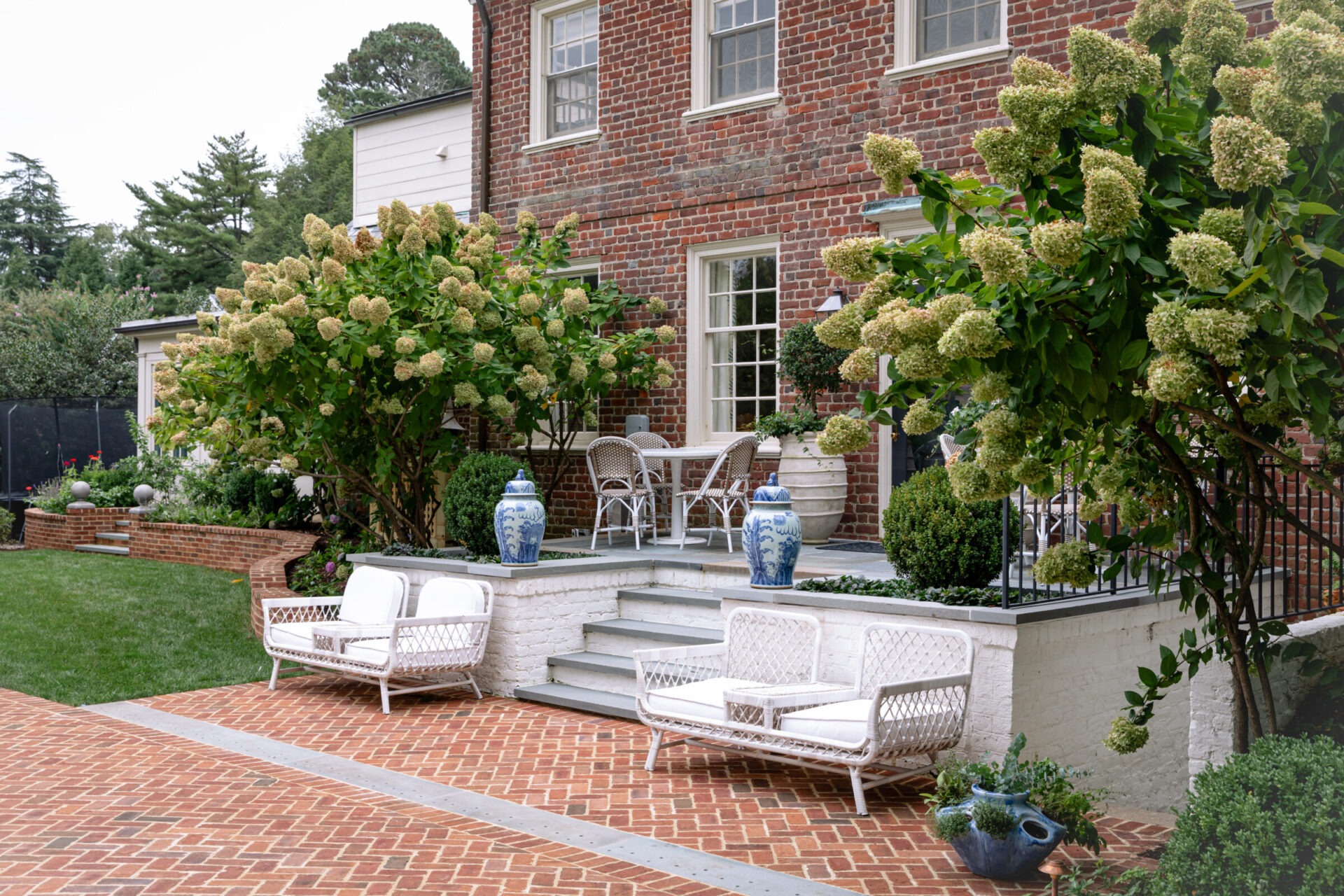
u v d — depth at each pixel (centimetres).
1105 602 623
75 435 2109
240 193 4831
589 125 1293
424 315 1013
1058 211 336
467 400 991
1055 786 465
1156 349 327
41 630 1039
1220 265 280
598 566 870
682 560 894
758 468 1123
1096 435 403
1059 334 316
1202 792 377
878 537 1038
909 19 1028
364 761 638
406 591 855
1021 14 955
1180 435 452
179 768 616
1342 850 316
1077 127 323
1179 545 646
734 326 1165
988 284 320
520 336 1037
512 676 820
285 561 1176
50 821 520
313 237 976
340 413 1006
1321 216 313
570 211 1291
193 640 1009
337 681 882
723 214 1155
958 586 641
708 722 595
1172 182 312
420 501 1098
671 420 1198
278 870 455
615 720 749
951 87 995
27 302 3394
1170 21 334
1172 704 692
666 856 474
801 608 665
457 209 1647
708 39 1180
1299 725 598
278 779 595
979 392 334
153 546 1580
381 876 449
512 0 1350
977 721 580
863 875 453
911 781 597
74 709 768
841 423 364
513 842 492
